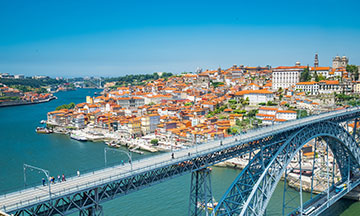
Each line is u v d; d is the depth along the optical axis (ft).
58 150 650.43
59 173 475.31
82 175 207.31
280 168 281.95
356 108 458.91
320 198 349.82
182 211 334.85
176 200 363.97
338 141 356.18
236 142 266.36
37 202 161.07
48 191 178.19
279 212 339.57
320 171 424.46
